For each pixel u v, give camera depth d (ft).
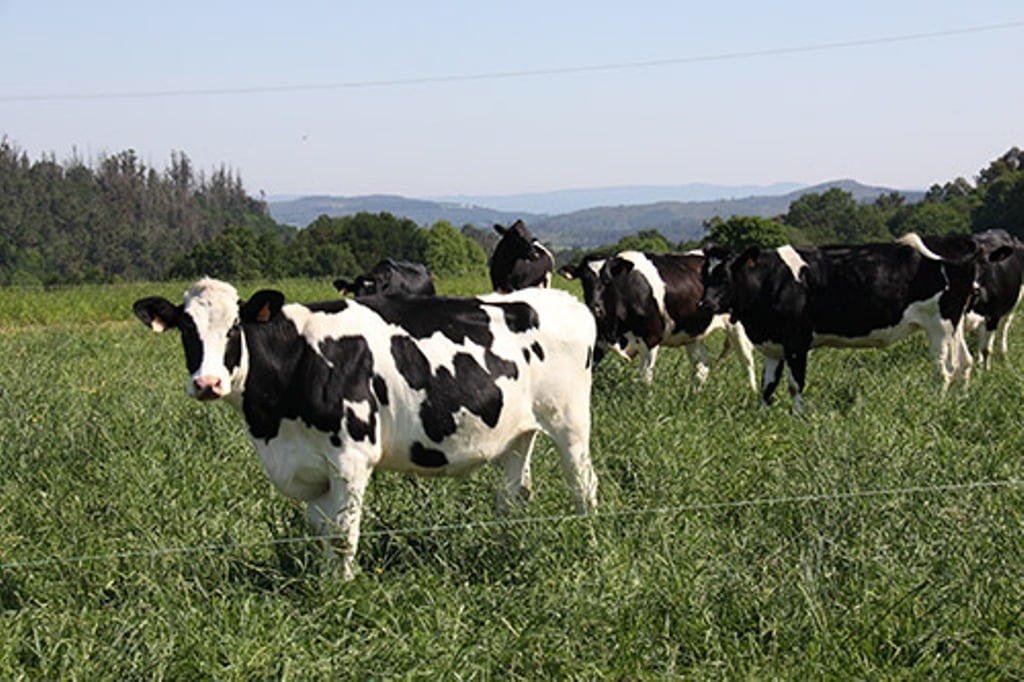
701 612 19.06
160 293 127.54
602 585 19.86
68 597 20.24
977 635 18.49
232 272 233.55
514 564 21.91
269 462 23.27
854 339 40.50
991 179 316.19
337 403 22.57
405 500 24.98
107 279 244.22
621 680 17.92
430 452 23.93
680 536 22.62
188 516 23.73
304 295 123.75
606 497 25.86
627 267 43.47
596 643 18.44
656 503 25.31
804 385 40.52
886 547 21.22
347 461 22.72
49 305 107.34
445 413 23.67
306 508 24.08
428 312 24.20
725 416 35.06
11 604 20.44
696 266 45.24
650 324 43.68
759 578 20.52
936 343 40.50
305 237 280.92
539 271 58.49
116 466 27.48
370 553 23.07
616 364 44.21
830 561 20.89
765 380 40.60
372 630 18.85
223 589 20.43
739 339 45.01
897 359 47.67
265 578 21.65
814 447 28.58
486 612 19.63
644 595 19.54
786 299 39.60
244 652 17.65
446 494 25.00
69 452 29.60
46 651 17.93
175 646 18.01
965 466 26.94
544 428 25.54
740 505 25.13
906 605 19.03
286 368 22.66
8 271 345.51
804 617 18.85
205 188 584.40
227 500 25.68
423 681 17.31
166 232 456.45
